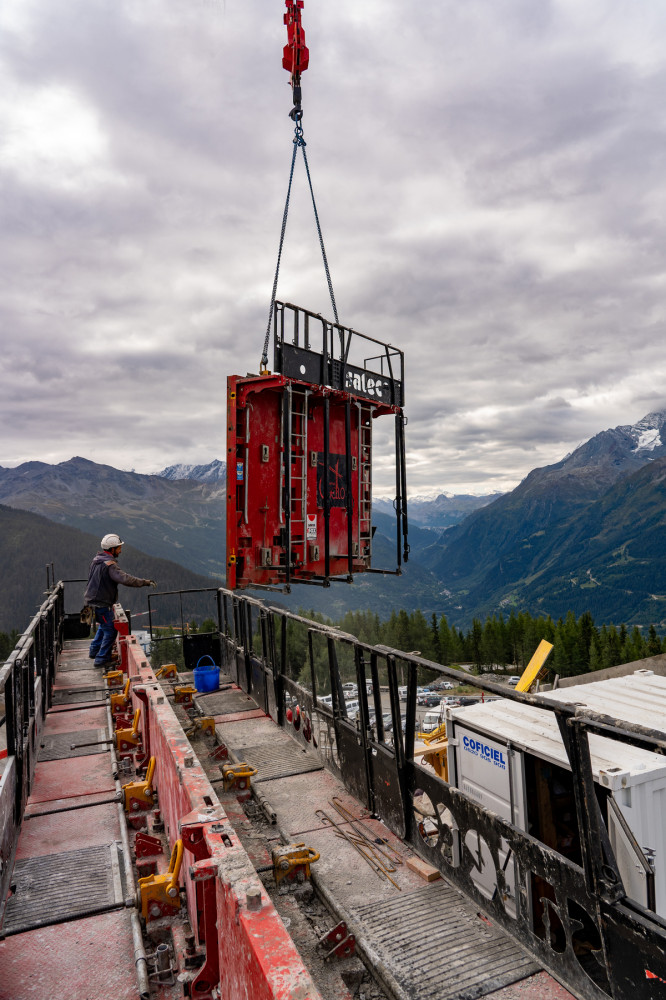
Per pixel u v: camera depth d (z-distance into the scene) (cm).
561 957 301
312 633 607
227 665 962
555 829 413
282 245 909
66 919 327
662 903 372
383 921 359
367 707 504
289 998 149
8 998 272
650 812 374
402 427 855
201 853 259
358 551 812
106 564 905
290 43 938
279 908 388
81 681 841
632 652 11019
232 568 638
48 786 502
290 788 557
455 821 389
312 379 698
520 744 402
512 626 12912
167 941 317
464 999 292
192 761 329
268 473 682
